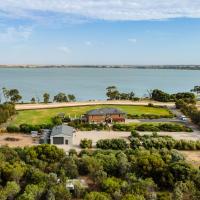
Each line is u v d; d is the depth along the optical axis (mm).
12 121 136750
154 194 59750
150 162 70625
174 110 169000
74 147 98375
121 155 78438
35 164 73438
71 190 63656
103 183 63094
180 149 97812
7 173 65625
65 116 143750
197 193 61750
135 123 135125
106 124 127438
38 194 58625
